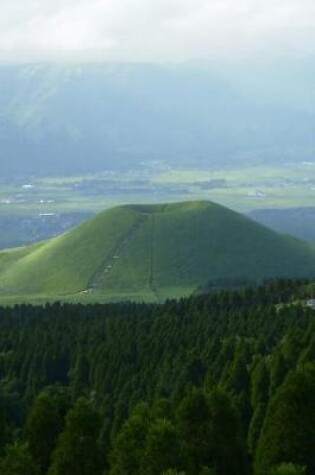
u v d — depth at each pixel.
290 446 96.62
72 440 98.88
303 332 199.12
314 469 96.56
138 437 95.12
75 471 97.94
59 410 119.38
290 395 98.12
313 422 97.06
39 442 106.12
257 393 153.50
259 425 136.38
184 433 97.12
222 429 97.44
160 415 105.06
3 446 109.12
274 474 83.12
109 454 98.19
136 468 92.94
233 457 97.12
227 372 177.88
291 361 170.50
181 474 84.25
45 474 103.81
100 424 100.44
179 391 172.12
